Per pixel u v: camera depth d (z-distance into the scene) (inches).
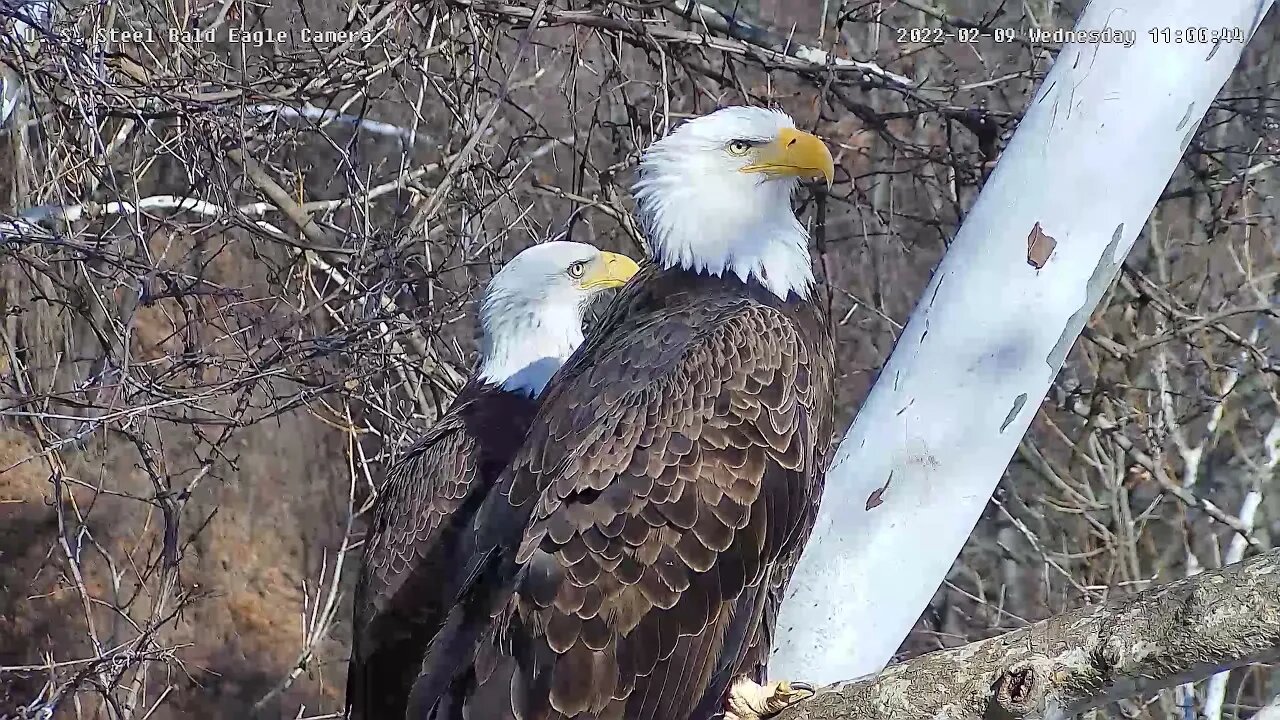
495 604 171.5
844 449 173.5
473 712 164.7
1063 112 172.7
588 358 194.4
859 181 465.7
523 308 274.1
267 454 512.7
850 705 125.3
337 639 513.0
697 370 177.6
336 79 325.1
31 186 337.4
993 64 435.5
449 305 317.4
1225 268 482.6
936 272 176.4
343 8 367.9
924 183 415.5
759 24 463.2
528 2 355.6
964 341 168.7
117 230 373.7
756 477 174.9
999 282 169.3
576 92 382.9
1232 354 468.4
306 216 334.3
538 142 440.1
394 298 327.9
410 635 231.3
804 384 185.5
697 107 373.4
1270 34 462.0
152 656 350.6
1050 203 170.1
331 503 527.5
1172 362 442.0
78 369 360.5
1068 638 107.7
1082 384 468.8
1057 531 483.2
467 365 391.2
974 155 415.5
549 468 177.3
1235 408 479.2
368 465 418.0
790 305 200.4
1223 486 481.7
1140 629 102.4
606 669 165.0
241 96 306.5
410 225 310.8
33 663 429.7
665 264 206.8
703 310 190.7
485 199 382.3
